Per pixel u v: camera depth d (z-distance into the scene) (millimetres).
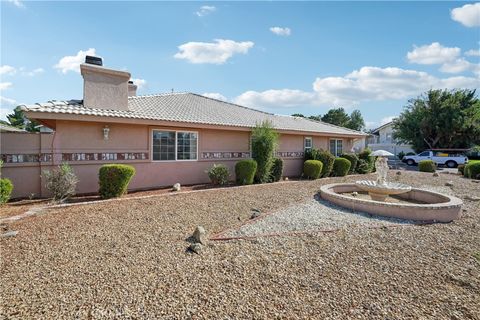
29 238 4887
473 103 33094
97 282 3520
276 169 14156
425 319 2943
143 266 4008
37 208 7051
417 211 7078
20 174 8703
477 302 3307
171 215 6754
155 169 11305
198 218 6633
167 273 3828
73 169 9391
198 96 18812
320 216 7242
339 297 3357
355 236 5656
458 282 3795
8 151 8516
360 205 7902
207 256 4453
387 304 3227
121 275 3721
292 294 3396
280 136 16281
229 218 6809
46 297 3166
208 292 3383
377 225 6461
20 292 3252
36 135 8898
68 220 5996
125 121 9805
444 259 4590
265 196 9852
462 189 12688
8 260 4043
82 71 9688
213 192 10219
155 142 11312
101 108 10094
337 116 63469
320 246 5055
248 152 14641
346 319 2918
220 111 15828
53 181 8156
